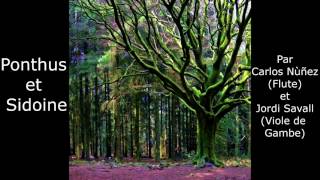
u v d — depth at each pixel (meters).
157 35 18.28
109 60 22.36
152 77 22.27
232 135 29.62
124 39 16.34
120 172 14.86
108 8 17.95
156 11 20.83
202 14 20.44
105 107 23.03
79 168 15.49
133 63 19.95
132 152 26.77
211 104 18.08
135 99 24.55
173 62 19.95
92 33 22.47
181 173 14.92
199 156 17.83
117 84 21.75
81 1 18.05
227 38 17.36
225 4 17.23
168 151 28.41
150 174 14.52
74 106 24.98
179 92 17.78
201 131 17.95
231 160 22.88
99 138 27.78
